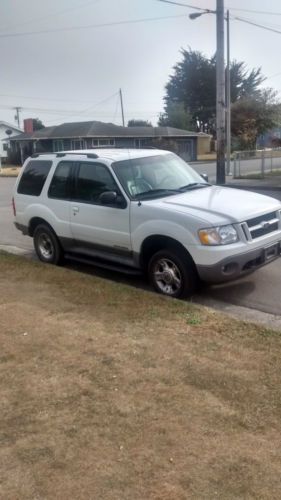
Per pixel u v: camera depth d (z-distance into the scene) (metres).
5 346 4.53
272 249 6.03
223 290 6.29
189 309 5.28
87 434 3.14
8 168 48.25
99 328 4.86
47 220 7.62
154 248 6.21
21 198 8.15
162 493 2.60
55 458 2.92
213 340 4.47
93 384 3.76
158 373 3.88
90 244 7.02
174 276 5.89
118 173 6.50
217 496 2.56
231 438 3.03
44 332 4.82
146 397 3.54
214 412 3.31
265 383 3.65
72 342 4.55
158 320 5.01
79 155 7.17
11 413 3.42
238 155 26.64
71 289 6.17
